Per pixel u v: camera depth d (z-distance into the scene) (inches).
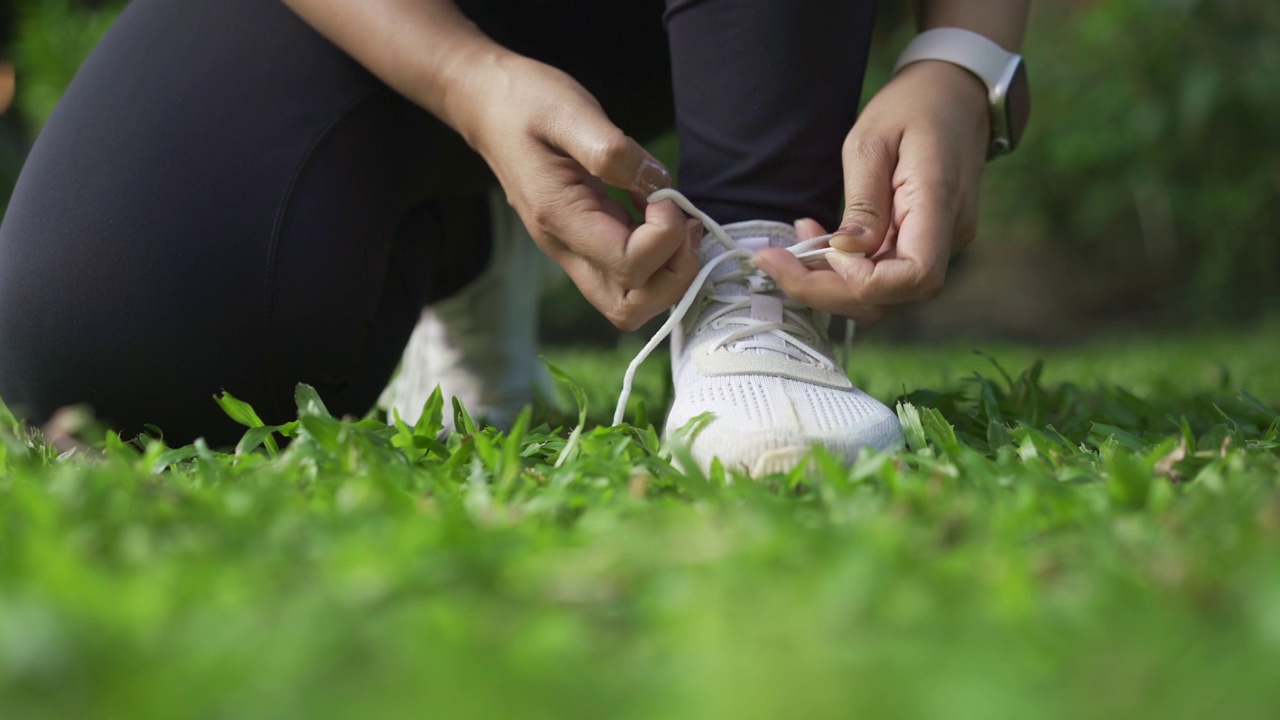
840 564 22.1
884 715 15.4
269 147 36.3
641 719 15.5
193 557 22.9
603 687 16.7
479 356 46.3
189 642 18.6
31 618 18.2
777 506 25.8
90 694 16.6
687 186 35.1
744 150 34.3
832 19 33.9
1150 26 145.0
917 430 32.5
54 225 35.7
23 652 17.2
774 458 30.1
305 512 25.6
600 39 40.6
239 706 16.1
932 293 32.5
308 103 36.9
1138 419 38.7
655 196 32.4
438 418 33.3
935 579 22.2
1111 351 110.6
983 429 36.3
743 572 22.0
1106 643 18.5
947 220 32.9
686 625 18.8
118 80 37.1
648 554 22.7
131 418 36.3
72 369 35.6
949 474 27.9
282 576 22.3
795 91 34.0
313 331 36.7
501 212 45.0
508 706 15.7
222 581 21.8
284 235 36.0
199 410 36.4
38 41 90.3
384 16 34.7
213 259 35.5
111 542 23.9
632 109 43.1
